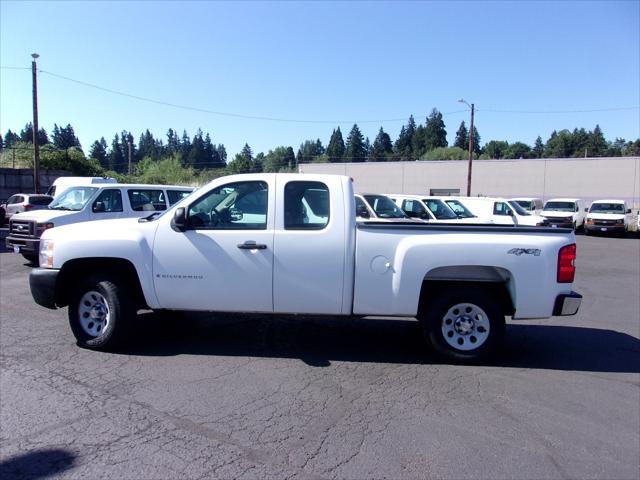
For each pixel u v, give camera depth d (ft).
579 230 96.48
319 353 17.75
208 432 11.65
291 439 11.41
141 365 16.06
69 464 10.14
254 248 16.39
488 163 138.62
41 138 372.38
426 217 46.11
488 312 16.53
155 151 478.59
